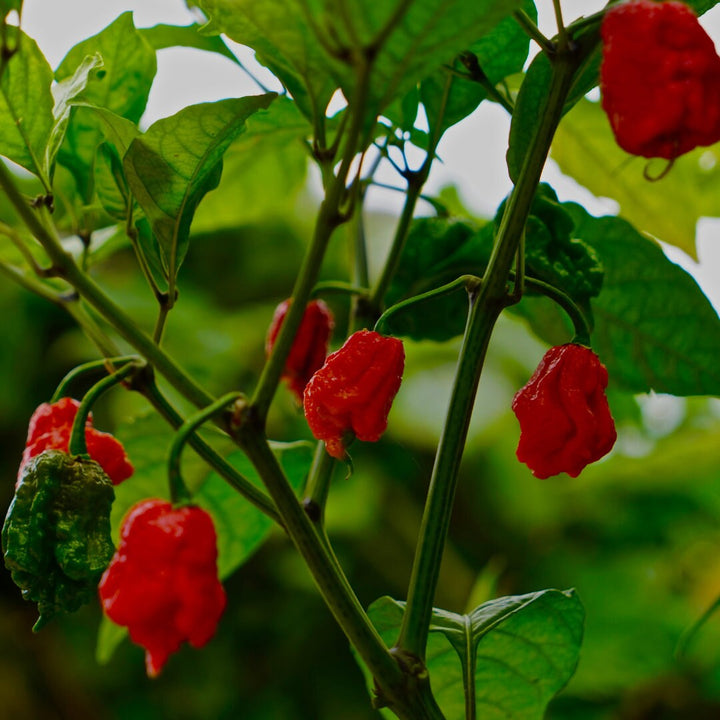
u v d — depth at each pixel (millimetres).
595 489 1269
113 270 1276
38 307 1244
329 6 577
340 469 1170
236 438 633
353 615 630
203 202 863
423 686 632
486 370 1226
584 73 655
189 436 650
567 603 715
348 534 1196
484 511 1266
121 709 1211
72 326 1259
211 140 655
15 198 650
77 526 639
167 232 673
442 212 783
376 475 1192
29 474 643
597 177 854
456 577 1236
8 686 1193
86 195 736
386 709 735
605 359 795
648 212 859
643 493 1285
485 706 734
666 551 1281
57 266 661
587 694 1100
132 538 639
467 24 582
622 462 1168
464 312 778
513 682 730
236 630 1188
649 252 766
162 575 633
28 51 672
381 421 651
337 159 775
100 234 804
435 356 1210
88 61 688
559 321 774
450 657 726
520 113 660
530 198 630
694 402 1300
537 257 713
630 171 844
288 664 1170
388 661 630
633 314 780
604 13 611
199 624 636
